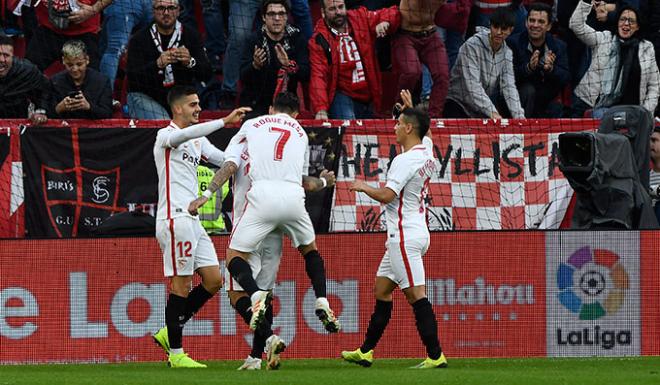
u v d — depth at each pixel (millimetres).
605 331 33125
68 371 28344
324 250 33031
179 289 28688
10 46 39469
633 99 43969
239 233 27219
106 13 43781
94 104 39125
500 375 25516
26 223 36688
